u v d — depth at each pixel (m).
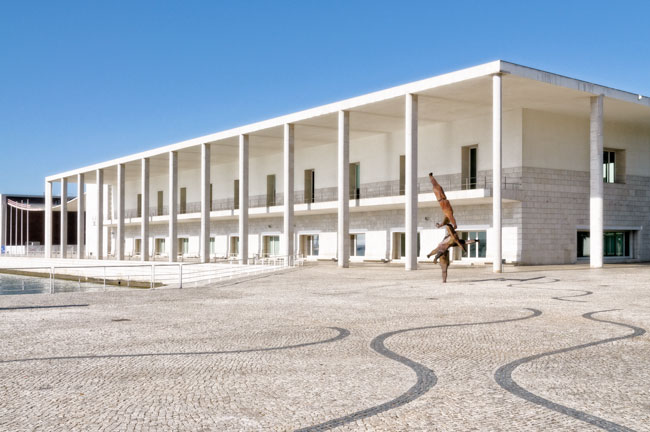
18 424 5.55
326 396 6.44
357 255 42.56
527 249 32.66
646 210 38.47
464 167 36.09
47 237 63.31
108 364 8.09
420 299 16.06
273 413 5.85
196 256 57.19
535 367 7.75
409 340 9.77
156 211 63.38
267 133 40.66
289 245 37.12
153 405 6.14
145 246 50.16
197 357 8.54
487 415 5.74
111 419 5.68
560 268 29.50
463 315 12.72
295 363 8.09
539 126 33.47
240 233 40.81
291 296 17.33
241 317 12.77
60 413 5.88
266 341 9.80
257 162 51.22
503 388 6.72
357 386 6.84
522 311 13.28
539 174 33.31
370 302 15.48
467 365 7.89
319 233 45.19
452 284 20.69
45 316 13.11
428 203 34.84
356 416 5.73
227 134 42.06
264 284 21.81
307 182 47.12
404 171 39.84
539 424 5.47
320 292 18.48
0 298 17.08
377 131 39.91
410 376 7.30
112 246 69.69
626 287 18.91
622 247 37.88
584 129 35.44
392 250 39.91
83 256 58.44
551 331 10.56
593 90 29.52
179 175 60.25
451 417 5.68
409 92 29.92
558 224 33.94
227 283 22.36
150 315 13.23
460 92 29.61
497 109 26.56
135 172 60.03
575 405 6.05
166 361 8.27
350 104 33.06
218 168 55.47
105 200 71.56
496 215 26.73
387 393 6.54
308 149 46.62
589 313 12.86
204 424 5.52
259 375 7.41
